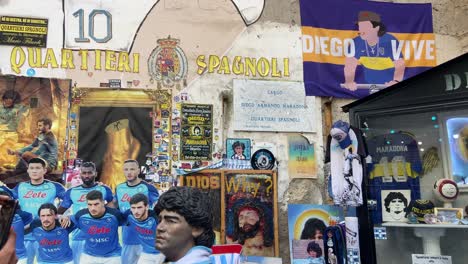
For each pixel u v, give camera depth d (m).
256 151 4.56
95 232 4.09
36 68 4.29
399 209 3.95
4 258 1.51
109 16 4.50
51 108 4.25
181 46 4.61
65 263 4.00
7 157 4.08
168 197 1.65
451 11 5.23
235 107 4.61
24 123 4.17
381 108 3.97
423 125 4.08
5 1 4.34
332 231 3.77
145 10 4.59
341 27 4.98
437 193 3.89
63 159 4.18
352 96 4.87
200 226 1.64
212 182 4.39
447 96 3.78
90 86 4.36
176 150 4.40
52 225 4.04
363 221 3.79
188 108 4.51
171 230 1.60
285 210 4.52
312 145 4.70
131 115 4.38
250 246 4.32
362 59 4.95
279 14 4.88
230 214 4.36
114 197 4.19
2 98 4.17
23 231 3.99
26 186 4.07
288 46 4.84
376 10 5.08
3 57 4.25
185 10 4.69
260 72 4.74
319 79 4.83
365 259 3.73
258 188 4.45
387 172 4.02
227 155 4.50
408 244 3.93
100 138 4.28
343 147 3.84
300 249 4.42
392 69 4.99
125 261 4.09
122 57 4.46
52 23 4.39
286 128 4.67
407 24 5.12
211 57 4.66
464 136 4.03
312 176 4.63
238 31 4.77
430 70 3.81
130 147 4.31
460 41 5.18
